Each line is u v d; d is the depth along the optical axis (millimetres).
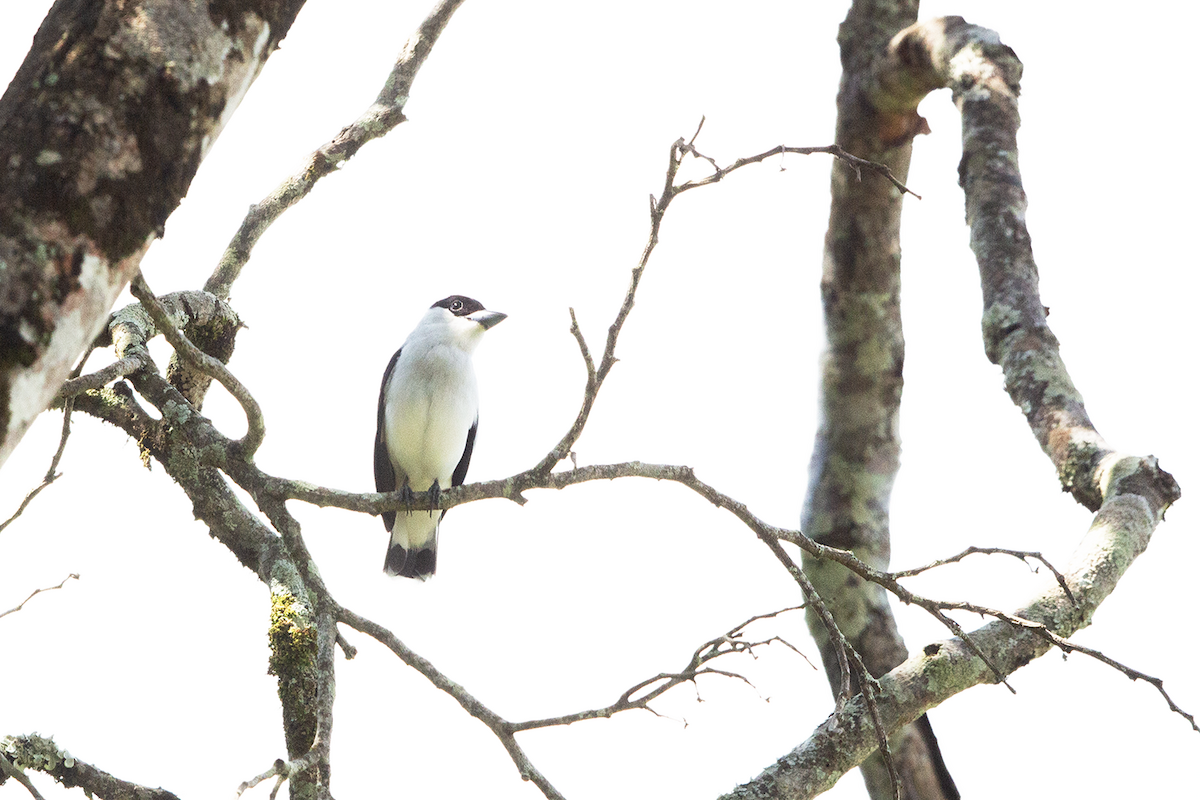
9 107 4328
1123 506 8047
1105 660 6664
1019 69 9586
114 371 8094
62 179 4191
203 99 4520
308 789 8359
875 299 10430
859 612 10070
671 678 6711
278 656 9812
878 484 10438
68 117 4270
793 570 6941
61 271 4156
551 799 6898
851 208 10352
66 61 4363
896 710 7422
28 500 8477
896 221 10383
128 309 11430
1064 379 8922
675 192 6621
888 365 10500
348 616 7266
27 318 4078
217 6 4602
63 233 4172
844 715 7477
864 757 7383
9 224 4133
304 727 9562
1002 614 6797
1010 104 9414
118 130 4312
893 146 10273
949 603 6922
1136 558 7887
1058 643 6715
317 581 7352
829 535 10320
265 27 4766
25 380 4074
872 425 10477
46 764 8945
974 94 9430
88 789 9016
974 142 9391
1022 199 9305
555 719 6910
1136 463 8312
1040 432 8773
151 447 11453
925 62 9820
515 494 7156
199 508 11289
